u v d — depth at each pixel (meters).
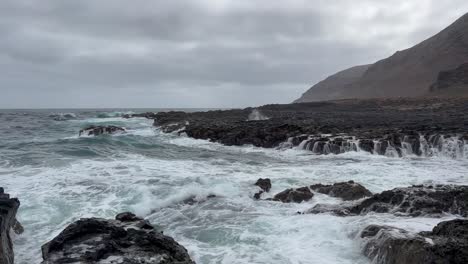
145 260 6.77
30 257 8.06
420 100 69.88
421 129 25.38
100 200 11.81
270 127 29.80
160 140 30.70
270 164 19.31
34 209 10.84
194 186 12.75
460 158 20.80
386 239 7.22
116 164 18.02
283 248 8.07
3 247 7.21
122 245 7.25
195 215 10.59
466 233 6.90
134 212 10.93
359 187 12.02
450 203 9.79
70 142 26.09
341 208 10.37
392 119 39.69
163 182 13.78
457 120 34.75
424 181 14.62
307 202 11.64
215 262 7.57
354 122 36.06
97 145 24.78
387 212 9.74
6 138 32.06
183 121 44.41
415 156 21.59
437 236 7.13
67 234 7.36
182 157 21.69
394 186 13.73
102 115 77.69
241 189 12.91
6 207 8.20
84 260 6.68
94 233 7.58
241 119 47.91
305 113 58.50
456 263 6.21
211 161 20.19
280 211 10.75
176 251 7.28
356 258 7.49
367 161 20.00
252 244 8.38
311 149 23.78
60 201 11.62
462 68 89.25
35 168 16.64
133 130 42.38
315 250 7.89
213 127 32.66
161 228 9.74
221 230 9.32
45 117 74.31
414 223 8.63
